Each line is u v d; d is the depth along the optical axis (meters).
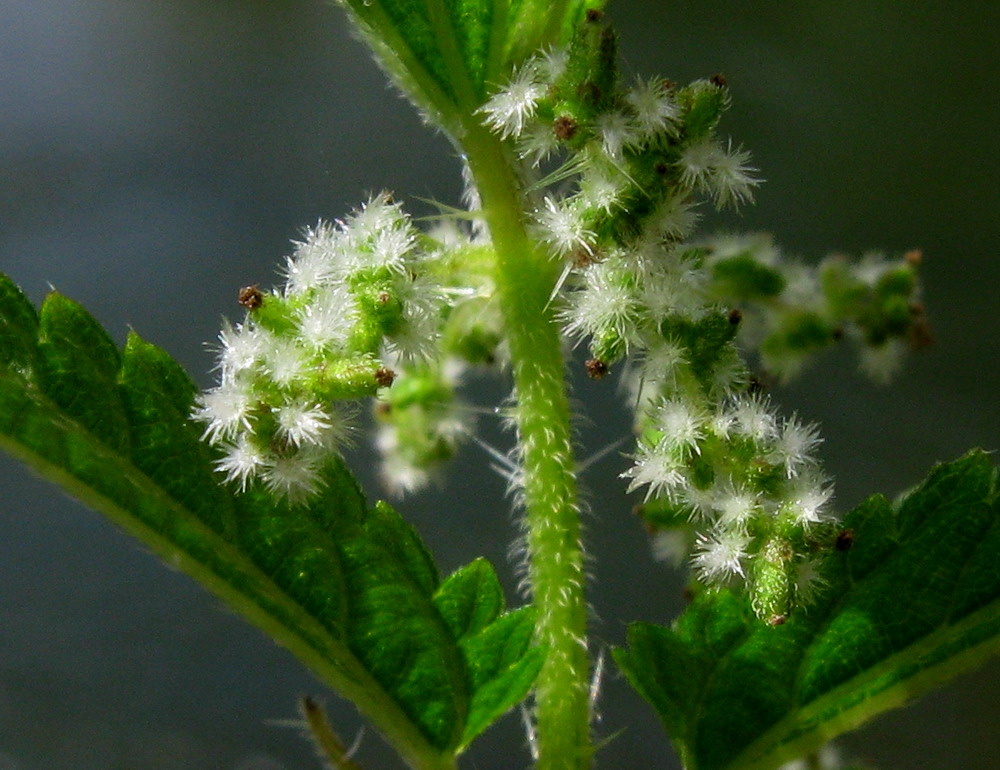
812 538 0.06
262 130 0.14
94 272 0.13
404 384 0.07
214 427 0.06
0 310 0.06
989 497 0.06
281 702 0.11
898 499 0.06
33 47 0.14
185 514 0.06
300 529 0.06
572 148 0.06
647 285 0.06
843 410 0.12
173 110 0.14
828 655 0.06
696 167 0.06
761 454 0.06
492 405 0.12
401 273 0.06
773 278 0.07
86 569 0.11
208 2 0.15
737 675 0.06
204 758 0.10
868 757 0.10
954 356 0.12
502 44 0.06
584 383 0.12
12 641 0.11
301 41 0.15
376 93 0.14
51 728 0.10
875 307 0.07
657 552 0.06
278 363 0.06
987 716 0.10
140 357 0.06
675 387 0.06
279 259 0.13
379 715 0.06
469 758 0.10
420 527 0.11
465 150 0.06
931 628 0.06
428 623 0.06
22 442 0.06
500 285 0.06
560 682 0.06
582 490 0.06
